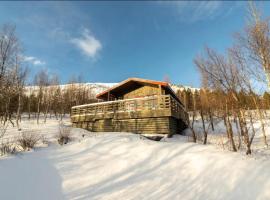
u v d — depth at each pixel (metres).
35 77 37.34
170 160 8.52
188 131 22.16
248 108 12.73
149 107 15.59
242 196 5.50
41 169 7.44
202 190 6.07
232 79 10.19
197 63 11.88
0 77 19.50
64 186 6.49
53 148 10.20
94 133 15.55
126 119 16.69
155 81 17.94
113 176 7.31
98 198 5.84
